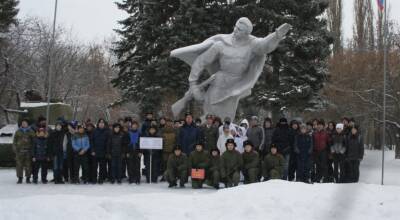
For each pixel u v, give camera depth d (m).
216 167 16.09
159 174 17.84
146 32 32.38
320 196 11.04
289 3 32.41
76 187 15.65
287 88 32.38
